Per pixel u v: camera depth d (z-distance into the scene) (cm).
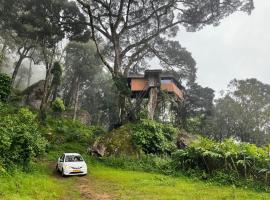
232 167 1977
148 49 4719
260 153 1898
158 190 1500
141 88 3925
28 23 4475
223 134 5612
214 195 1400
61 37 4653
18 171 1565
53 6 4250
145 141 2939
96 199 1330
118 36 4147
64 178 1912
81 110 6169
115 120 5994
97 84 7688
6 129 1698
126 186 1631
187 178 2014
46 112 4878
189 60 4762
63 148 3297
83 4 3641
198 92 5525
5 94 2816
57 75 4878
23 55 5784
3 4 4675
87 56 6384
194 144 2244
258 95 5609
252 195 1451
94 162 2656
